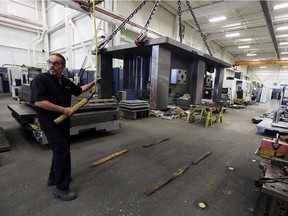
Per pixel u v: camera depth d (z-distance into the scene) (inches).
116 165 86.6
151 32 314.2
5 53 392.8
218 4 288.5
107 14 231.8
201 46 470.6
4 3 366.0
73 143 114.3
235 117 250.2
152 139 128.4
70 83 65.4
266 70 755.4
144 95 259.9
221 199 64.1
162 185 70.3
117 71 282.4
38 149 100.9
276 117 159.0
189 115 191.8
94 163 85.4
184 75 263.1
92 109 125.4
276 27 355.6
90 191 65.2
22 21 394.9
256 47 527.8
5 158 89.1
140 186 69.5
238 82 415.2
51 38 448.5
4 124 151.1
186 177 78.7
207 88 330.0
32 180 70.5
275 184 48.8
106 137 129.0
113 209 56.5
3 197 60.0
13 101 284.4
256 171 86.8
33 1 413.1
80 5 197.8
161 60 169.9
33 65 434.9
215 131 161.5
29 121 110.3
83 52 350.0
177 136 139.7
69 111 55.4
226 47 567.2
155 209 57.4
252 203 62.3
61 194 59.9
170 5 330.3
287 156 62.3
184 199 63.1
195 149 113.0
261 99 578.6
